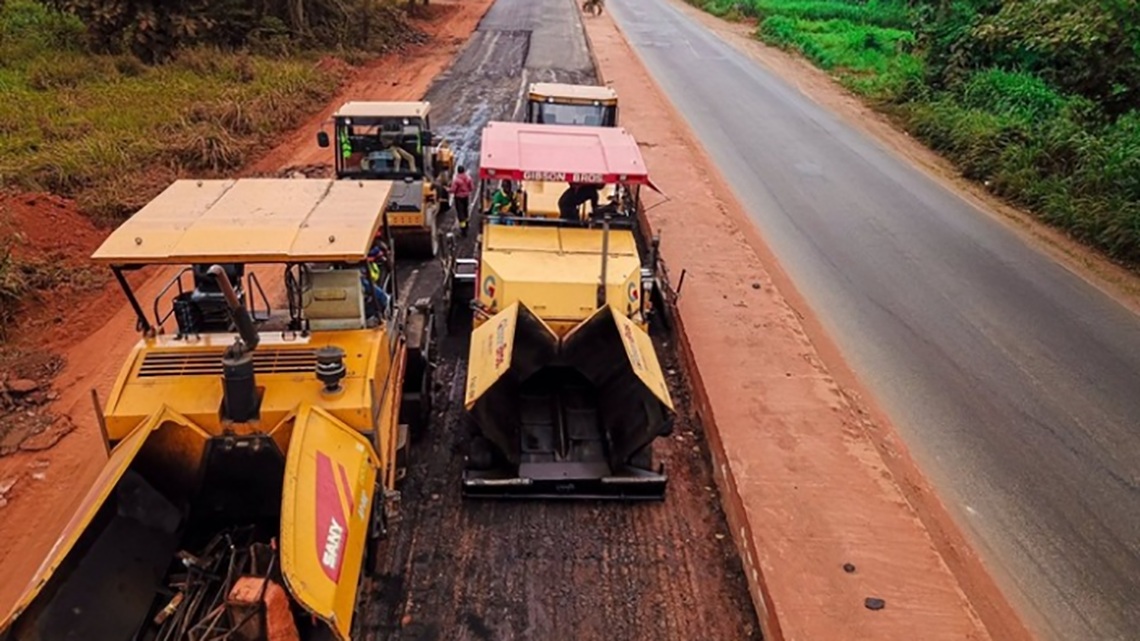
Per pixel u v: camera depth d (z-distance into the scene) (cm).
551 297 899
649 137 2020
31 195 1344
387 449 713
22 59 2309
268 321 753
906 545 733
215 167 1680
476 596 699
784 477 815
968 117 2200
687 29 4319
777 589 673
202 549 637
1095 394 1069
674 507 820
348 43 3020
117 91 2070
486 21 4184
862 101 2769
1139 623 723
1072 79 2227
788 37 3844
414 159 1358
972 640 636
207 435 612
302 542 510
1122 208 1574
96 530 556
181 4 2602
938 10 2744
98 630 538
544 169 923
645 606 698
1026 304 1322
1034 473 909
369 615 674
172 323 1048
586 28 4022
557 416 902
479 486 794
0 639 460
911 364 1121
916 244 1549
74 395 955
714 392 959
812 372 1018
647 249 1383
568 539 769
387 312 790
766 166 1977
